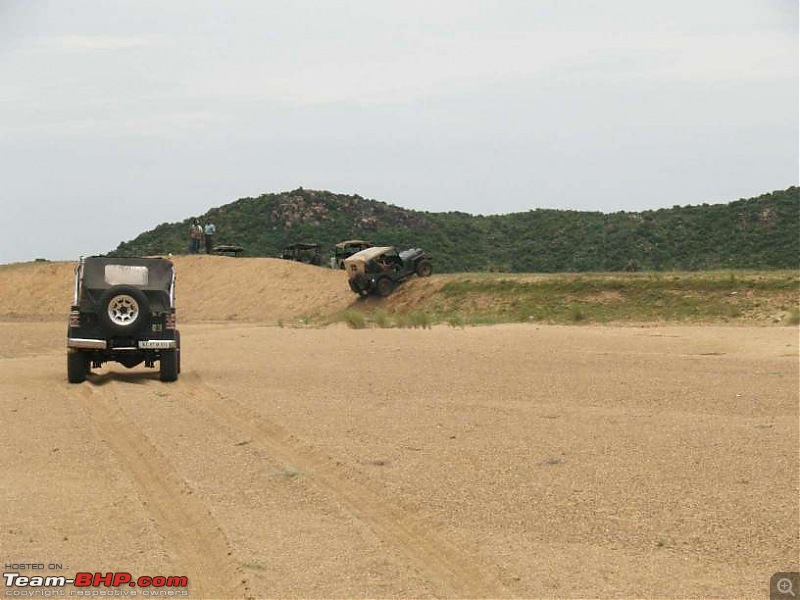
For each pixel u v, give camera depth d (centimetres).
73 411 2575
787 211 13400
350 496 1733
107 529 1530
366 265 7994
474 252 15288
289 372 3291
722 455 1959
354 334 4616
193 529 1556
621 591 1305
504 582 1334
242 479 1823
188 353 4109
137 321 3184
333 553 1432
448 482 1788
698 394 2681
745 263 12206
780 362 3278
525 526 1551
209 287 9431
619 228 14625
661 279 6594
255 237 15525
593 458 1955
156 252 14888
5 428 2316
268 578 1334
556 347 3847
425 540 1512
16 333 6488
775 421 2289
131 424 2348
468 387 2875
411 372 3203
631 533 1520
